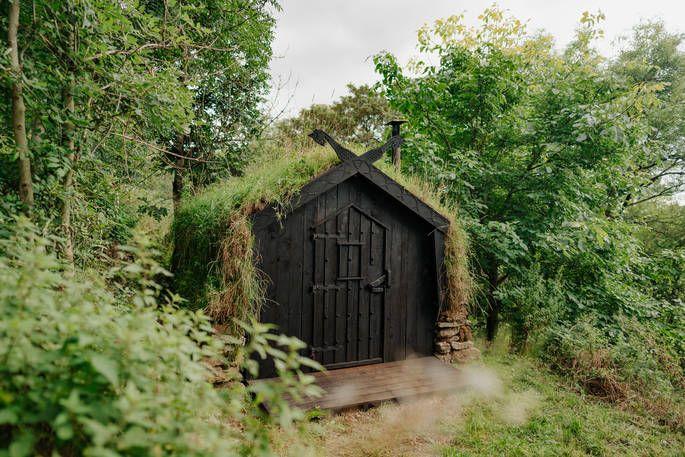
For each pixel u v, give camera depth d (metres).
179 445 1.48
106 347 1.68
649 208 15.54
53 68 3.89
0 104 3.76
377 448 3.81
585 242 7.21
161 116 4.35
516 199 7.81
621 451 4.17
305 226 5.25
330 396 4.58
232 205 5.05
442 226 5.94
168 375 1.79
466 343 6.29
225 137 9.20
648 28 15.87
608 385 5.59
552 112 7.54
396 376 5.29
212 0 8.25
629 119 6.62
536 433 4.27
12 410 1.37
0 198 3.49
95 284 2.66
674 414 5.02
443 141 8.62
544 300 7.10
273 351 1.78
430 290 6.14
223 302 4.64
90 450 1.22
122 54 4.08
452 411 4.62
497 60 7.82
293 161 5.49
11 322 1.45
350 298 5.57
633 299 7.64
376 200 5.70
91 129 4.34
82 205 4.48
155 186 8.80
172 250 7.41
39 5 3.69
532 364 6.33
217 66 8.75
